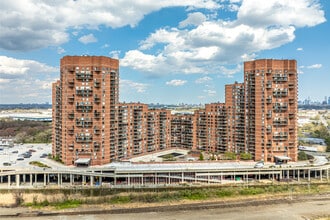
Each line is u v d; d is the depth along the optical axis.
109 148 154.88
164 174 140.88
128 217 101.44
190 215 103.94
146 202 116.06
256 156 163.38
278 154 162.00
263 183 139.00
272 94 162.12
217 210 109.06
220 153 186.38
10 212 105.12
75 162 143.75
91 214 103.88
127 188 128.25
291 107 163.50
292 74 163.38
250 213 106.50
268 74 162.00
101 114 151.12
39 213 104.25
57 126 163.12
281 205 114.81
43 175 143.12
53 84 167.00
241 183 138.75
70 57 149.62
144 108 184.88
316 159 168.75
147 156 178.88
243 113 172.50
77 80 150.00
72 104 149.75
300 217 103.12
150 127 189.88
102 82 151.62
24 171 133.00
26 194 121.44
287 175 146.75
